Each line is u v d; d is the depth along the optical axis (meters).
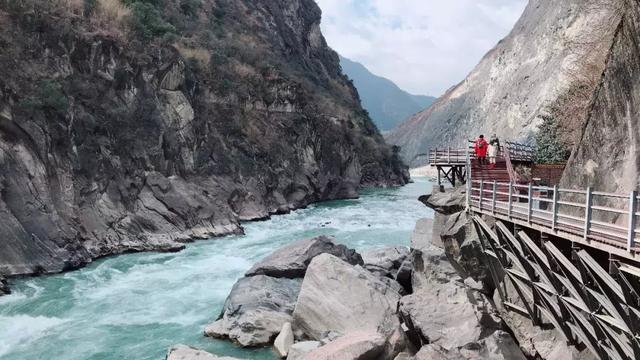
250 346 17.55
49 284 24.11
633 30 13.59
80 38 34.00
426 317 15.42
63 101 30.17
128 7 44.16
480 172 21.86
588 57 24.88
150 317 20.38
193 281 25.28
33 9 31.88
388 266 25.16
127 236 31.88
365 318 17.05
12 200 25.86
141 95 37.78
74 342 17.83
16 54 29.53
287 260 22.98
